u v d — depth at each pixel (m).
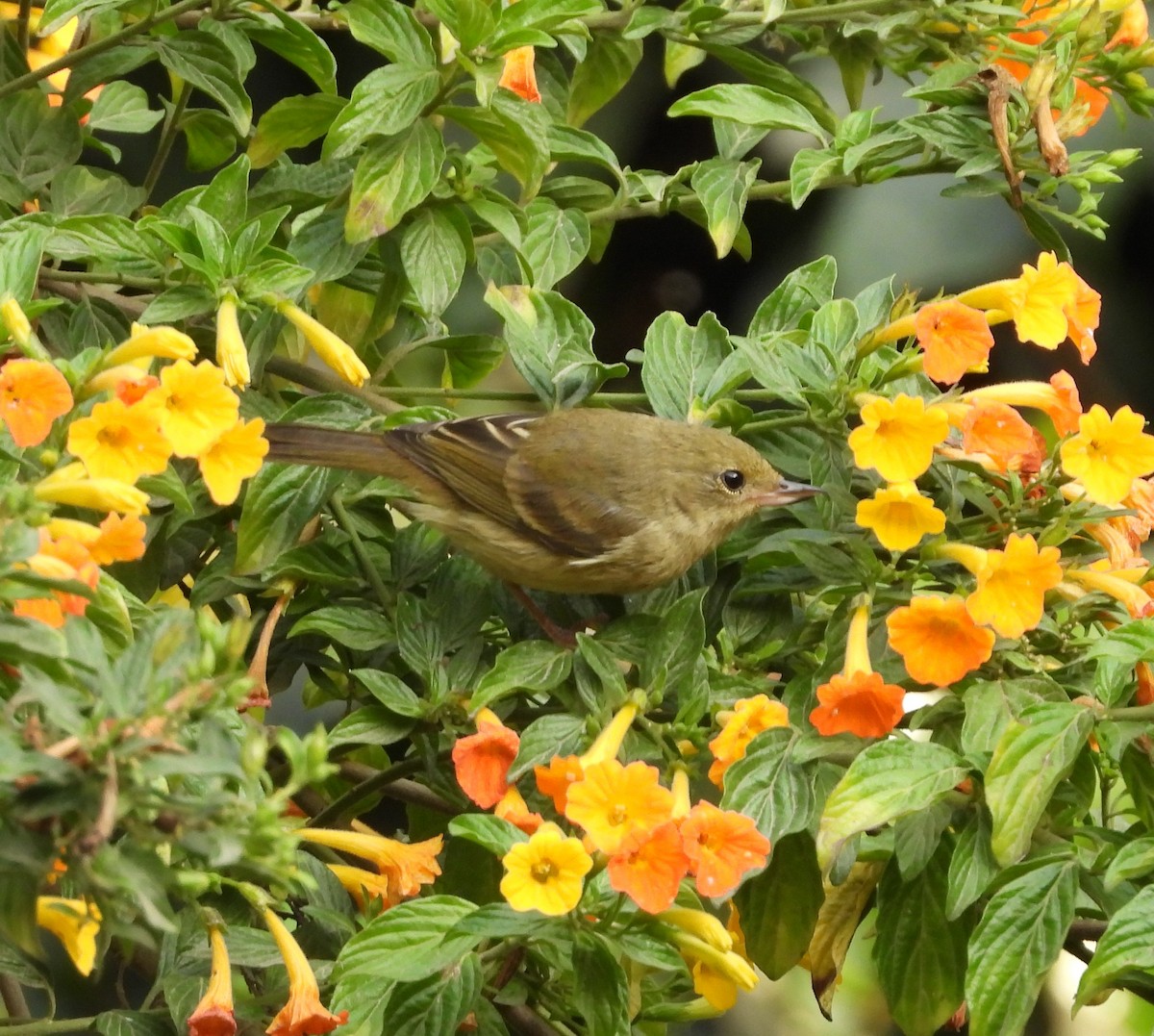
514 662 7.04
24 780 4.06
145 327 6.67
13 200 8.42
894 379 7.18
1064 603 6.97
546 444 8.19
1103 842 6.65
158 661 4.21
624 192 9.33
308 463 7.77
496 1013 6.66
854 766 6.17
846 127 8.65
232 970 7.54
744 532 8.27
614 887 5.55
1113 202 12.77
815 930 7.36
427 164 7.84
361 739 7.21
